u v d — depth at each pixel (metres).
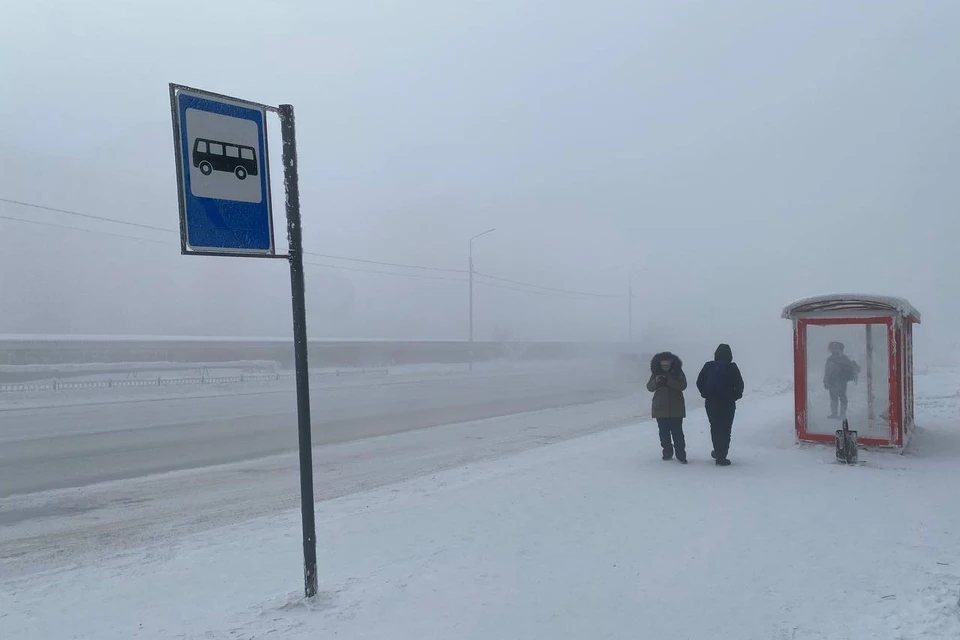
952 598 4.90
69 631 5.01
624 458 11.07
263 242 5.09
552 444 14.03
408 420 19.27
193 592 5.72
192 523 8.55
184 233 4.70
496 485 9.30
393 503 8.64
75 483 11.12
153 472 12.01
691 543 6.38
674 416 10.52
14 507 9.52
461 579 5.61
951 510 7.45
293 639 4.54
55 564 6.98
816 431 11.75
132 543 7.70
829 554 6.02
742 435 13.03
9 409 22.16
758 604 4.96
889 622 4.58
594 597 5.15
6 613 5.45
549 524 7.18
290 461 12.99
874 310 11.07
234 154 4.95
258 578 5.96
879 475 9.34
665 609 4.91
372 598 5.25
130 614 5.29
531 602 5.08
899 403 10.83
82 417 20.14
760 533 6.67
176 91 4.68
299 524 7.99
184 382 30.31
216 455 13.71
